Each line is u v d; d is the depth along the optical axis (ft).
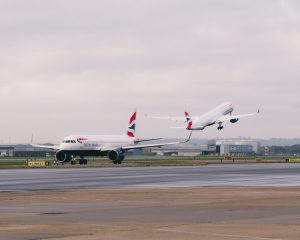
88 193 166.09
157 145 513.86
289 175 280.72
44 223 97.25
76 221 99.81
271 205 128.16
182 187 191.93
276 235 82.79
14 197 152.76
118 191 173.78
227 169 364.99
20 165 453.58
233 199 144.15
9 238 80.59
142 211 116.26
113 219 102.53
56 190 178.91
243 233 84.69
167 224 95.25
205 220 100.58
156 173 304.71
